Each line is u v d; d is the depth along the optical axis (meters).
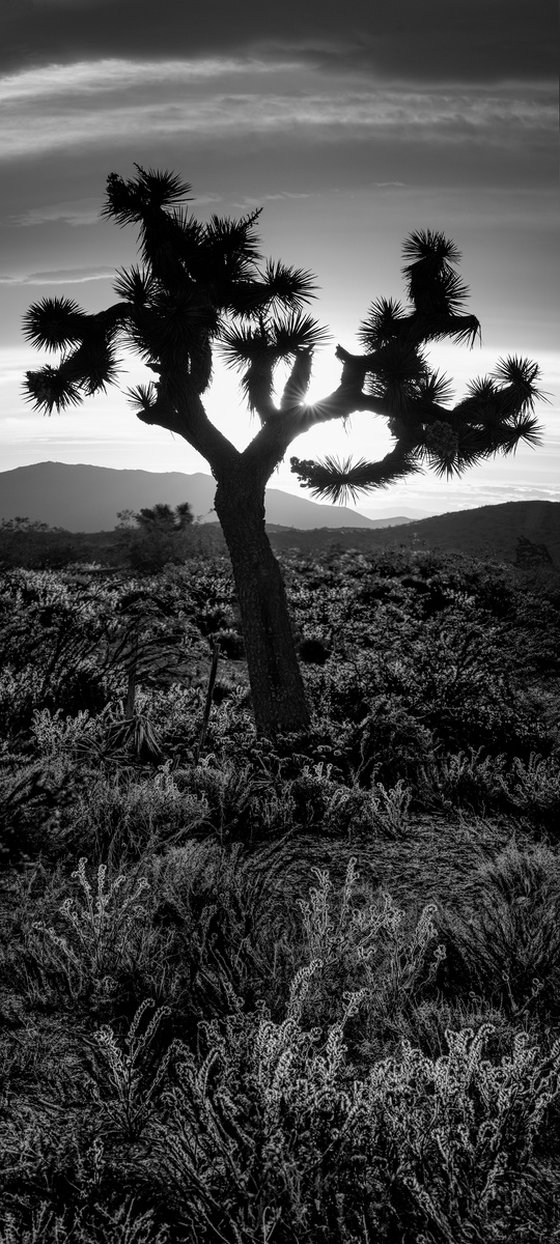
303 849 6.39
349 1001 3.84
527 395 9.94
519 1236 2.65
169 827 6.40
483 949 4.48
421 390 9.93
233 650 14.55
